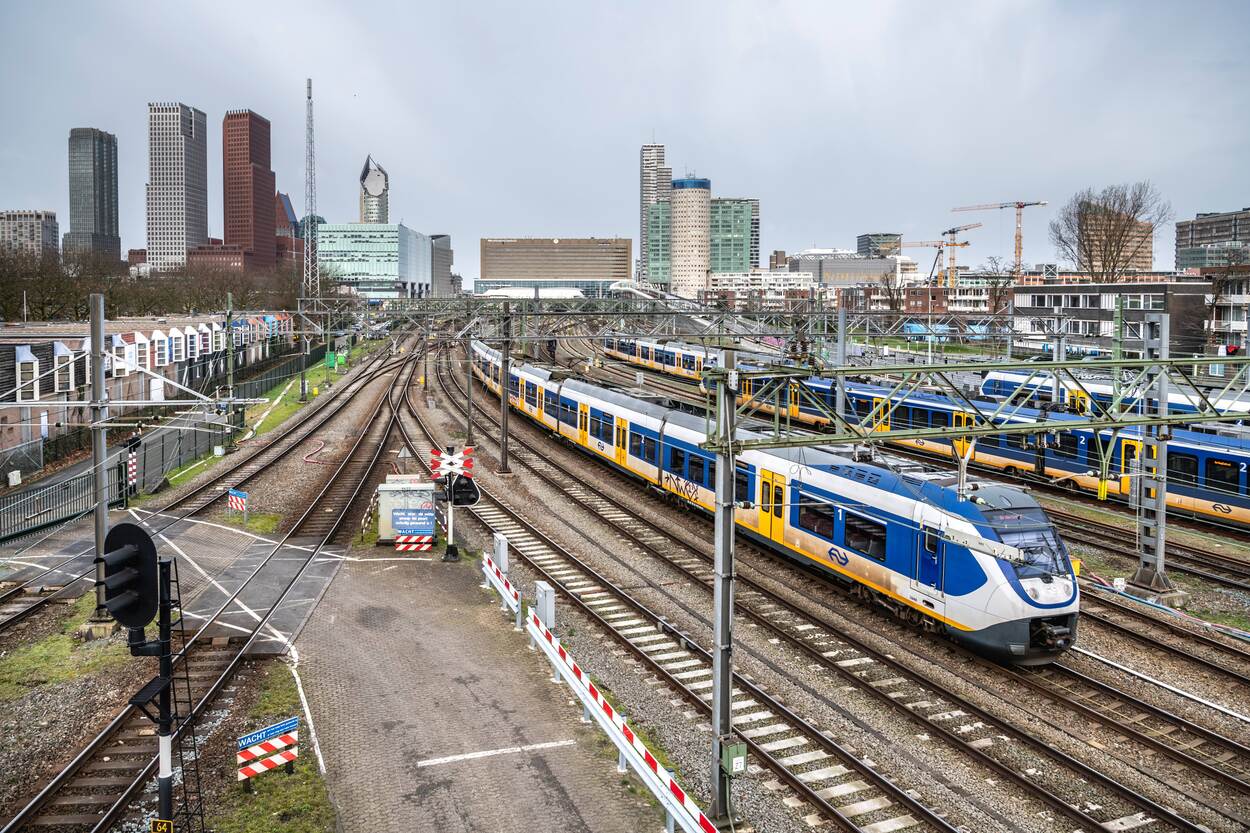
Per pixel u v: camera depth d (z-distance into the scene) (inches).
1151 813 551.2
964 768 601.9
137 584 444.1
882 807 552.7
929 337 1974.7
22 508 1263.5
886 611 896.9
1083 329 3166.8
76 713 665.0
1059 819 546.6
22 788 565.6
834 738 636.7
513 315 1624.0
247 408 2469.2
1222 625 868.0
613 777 575.8
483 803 542.9
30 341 1732.3
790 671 752.3
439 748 608.1
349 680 716.0
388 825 518.9
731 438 534.9
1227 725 669.3
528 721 649.6
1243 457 1230.9
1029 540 761.6
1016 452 1583.4
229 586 951.6
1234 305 2984.7
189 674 726.5
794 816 542.0
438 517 1277.1
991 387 2000.5
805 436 609.9
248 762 554.3
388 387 3100.4
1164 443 971.3
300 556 1075.3
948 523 781.3
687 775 582.9
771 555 1099.9
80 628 833.5
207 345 2733.8
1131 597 934.4
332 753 600.4
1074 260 4318.4
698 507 1254.3
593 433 1652.3
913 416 1793.8
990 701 705.0
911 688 725.3
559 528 1219.2
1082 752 627.5
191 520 1248.8
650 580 996.6
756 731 645.9
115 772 581.3
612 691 706.8
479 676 727.1
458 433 2078.0
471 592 946.1
